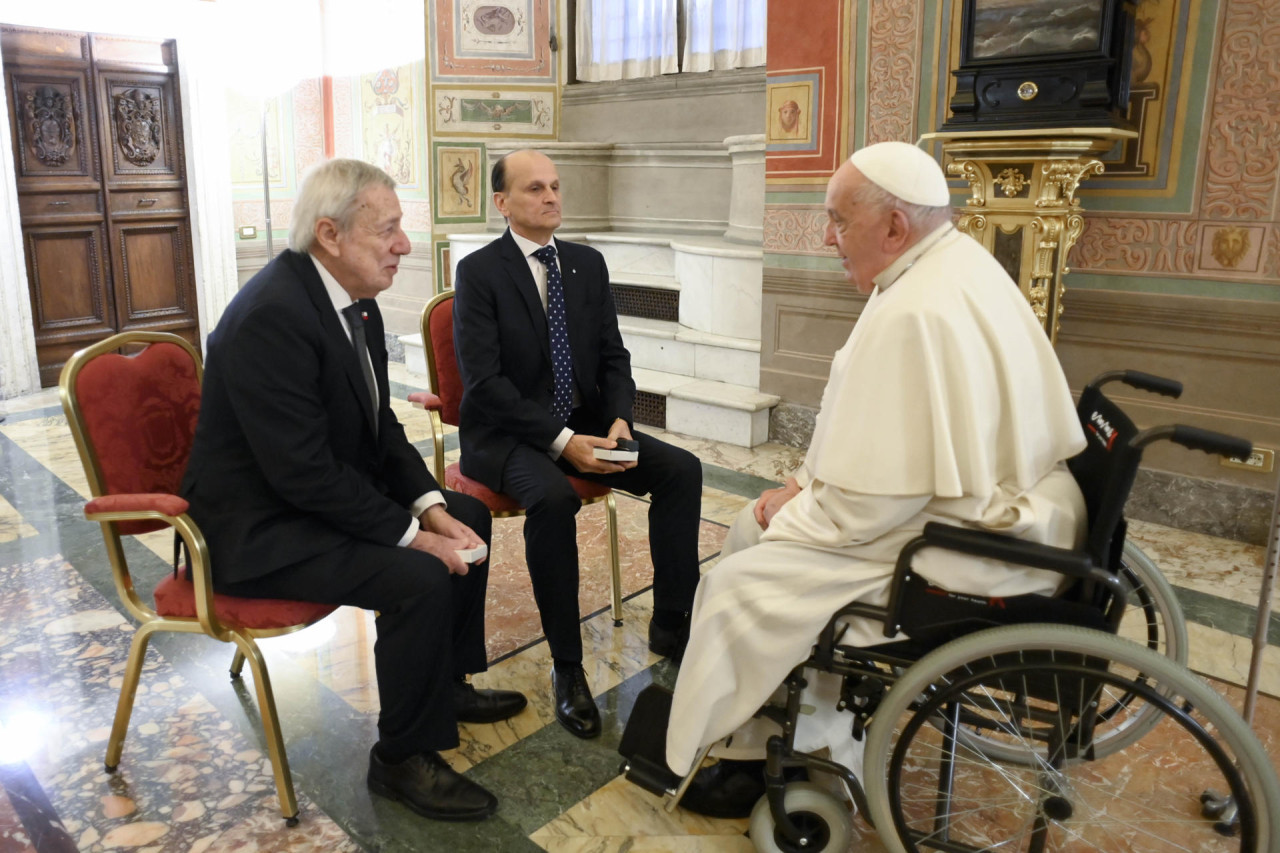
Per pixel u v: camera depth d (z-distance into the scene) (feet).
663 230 19.69
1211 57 10.65
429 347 9.07
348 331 6.68
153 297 20.13
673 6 18.76
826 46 13.73
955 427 5.38
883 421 5.43
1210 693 4.75
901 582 5.45
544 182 8.22
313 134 22.47
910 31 12.87
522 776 6.97
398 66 20.08
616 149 20.02
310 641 8.99
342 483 6.26
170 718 7.67
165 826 6.38
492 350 8.21
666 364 17.01
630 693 8.07
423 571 6.29
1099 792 6.72
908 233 5.83
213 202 20.34
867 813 5.80
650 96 19.56
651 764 6.52
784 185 14.60
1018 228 11.21
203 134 19.90
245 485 6.32
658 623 8.68
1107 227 11.71
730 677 5.76
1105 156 11.55
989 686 5.28
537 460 8.04
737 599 5.76
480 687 8.11
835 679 6.28
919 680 5.24
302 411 6.11
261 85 18.17
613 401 8.86
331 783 6.86
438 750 6.59
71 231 18.61
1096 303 11.93
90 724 7.56
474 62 19.42
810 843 5.90
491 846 6.22
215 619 6.27
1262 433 11.10
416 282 20.80
